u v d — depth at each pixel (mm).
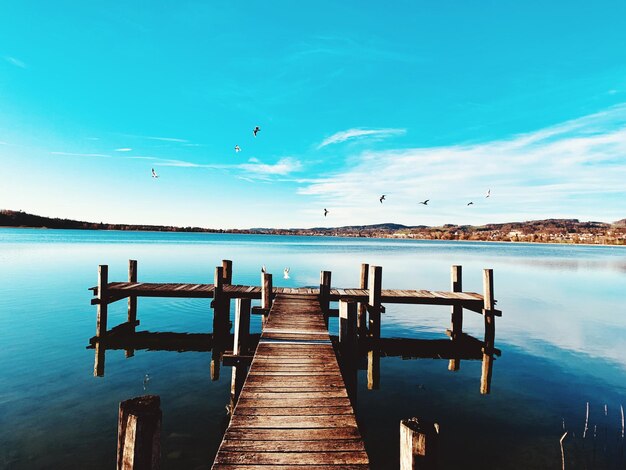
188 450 7656
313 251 81875
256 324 18312
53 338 15312
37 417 8797
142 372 12031
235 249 82750
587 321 21125
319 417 5148
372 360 12047
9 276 32281
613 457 7695
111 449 7527
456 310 14492
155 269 37719
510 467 7324
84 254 55375
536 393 11062
